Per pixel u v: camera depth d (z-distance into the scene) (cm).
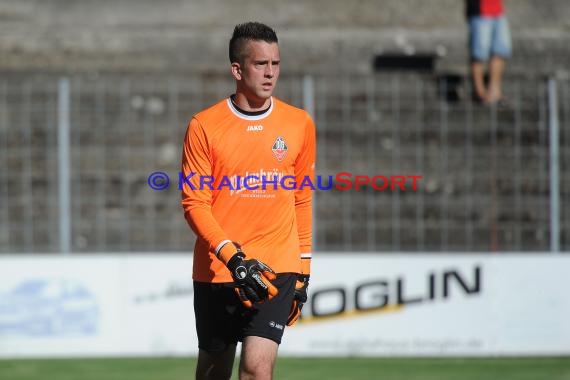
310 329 2538
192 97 3609
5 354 2519
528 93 3425
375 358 2519
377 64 4281
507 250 3231
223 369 1473
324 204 3331
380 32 4328
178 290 2538
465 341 2544
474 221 3269
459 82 3488
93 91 3559
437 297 2538
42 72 3909
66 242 2747
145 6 4494
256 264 1306
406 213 3312
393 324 2538
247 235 1392
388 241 3294
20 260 2522
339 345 2539
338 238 3297
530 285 2545
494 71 3441
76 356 2527
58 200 3412
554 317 2548
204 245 1418
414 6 4494
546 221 3206
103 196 3438
